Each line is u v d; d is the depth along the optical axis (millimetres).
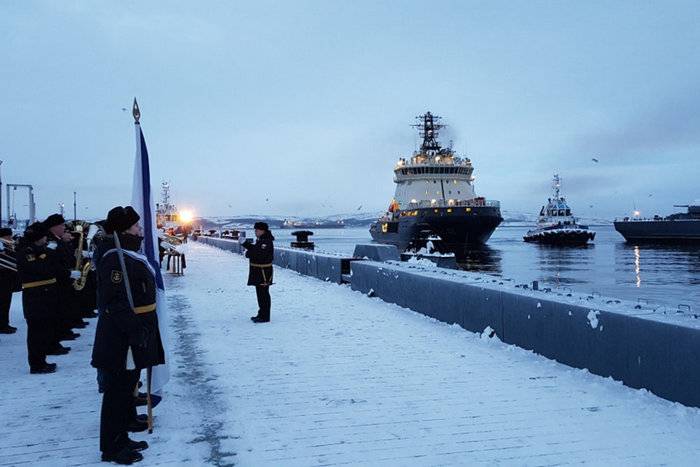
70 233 8445
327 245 133375
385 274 11750
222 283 15969
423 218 57812
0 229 8648
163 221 50250
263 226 9391
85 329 8992
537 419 4605
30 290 6148
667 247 88312
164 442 4191
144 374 5320
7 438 4324
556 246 99812
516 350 7027
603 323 5695
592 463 3740
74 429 4520
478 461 3801
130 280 3895
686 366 4754
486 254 72312
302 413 4836
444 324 9023
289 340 7953
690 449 3951
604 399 5090
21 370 6410
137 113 4867
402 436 4281
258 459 3879
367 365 6473
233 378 5965
